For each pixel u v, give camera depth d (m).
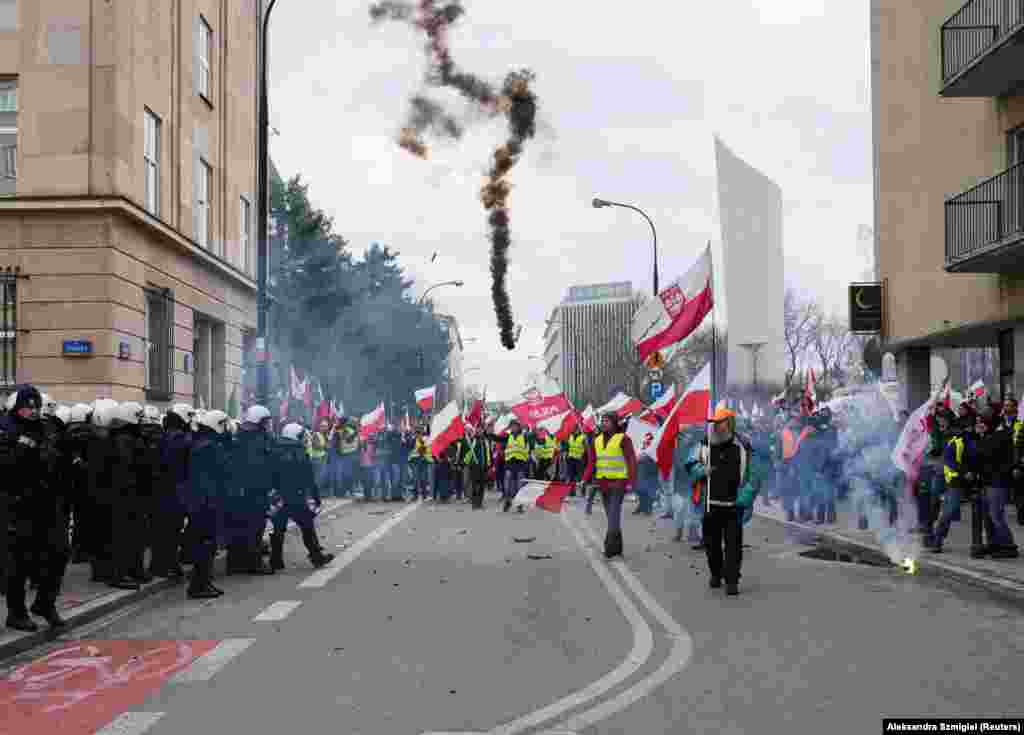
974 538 12.54
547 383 22.48
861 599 9.84
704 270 16.66
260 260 19.05
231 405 27.61
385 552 13.98
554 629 8.32
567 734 5.36
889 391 26.88
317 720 5.66
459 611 9.19
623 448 13.31
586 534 16.61
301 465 12.39
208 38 27.55
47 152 19.95
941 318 23.47
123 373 20.42
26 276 19.80
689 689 6.31
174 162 24.08
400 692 6.28
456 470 26.09
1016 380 20.64
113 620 9.02
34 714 5.88
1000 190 20.50
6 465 8.01
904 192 25.50
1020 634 8.08
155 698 6.21
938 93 21.08
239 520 11.73
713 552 10.53
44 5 20.20
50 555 8.23
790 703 5.95
